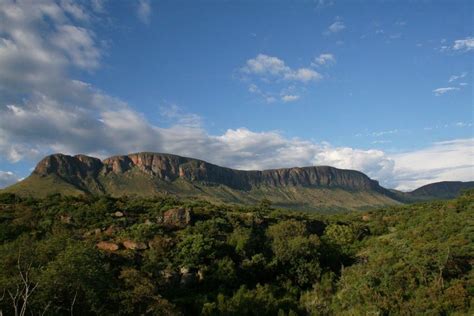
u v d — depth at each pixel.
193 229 91.50
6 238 71.62
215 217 105.94
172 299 66.88
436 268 69.00
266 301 70.81
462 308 60.81
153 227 85.19
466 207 110.56
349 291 73.38
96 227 86.19
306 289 84.38
